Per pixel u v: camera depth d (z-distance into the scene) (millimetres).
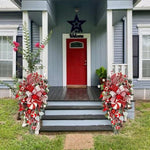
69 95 5352
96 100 4641
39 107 3869
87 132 3936
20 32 6949
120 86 3916
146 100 6914
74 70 7527
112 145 3297
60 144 3365
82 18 7383
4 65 6984
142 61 6969
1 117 4656
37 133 3885
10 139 3557
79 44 7508
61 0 6488
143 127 4133
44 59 4820
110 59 4723
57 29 7398
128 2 4648
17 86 4316
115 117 3904
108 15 4719
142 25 6875
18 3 4746
